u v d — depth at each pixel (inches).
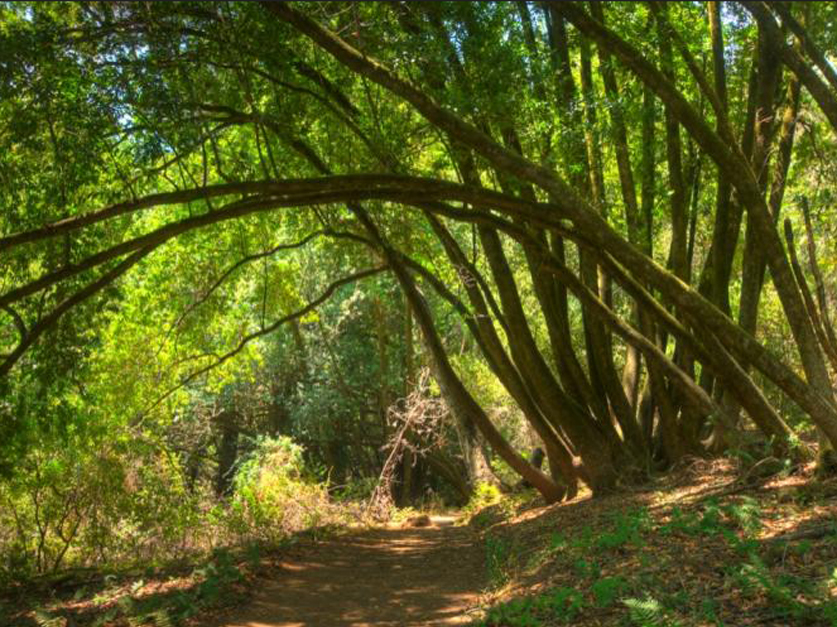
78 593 335.9
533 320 879.1
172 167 577.3
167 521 525.0
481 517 658.2
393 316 1179.9
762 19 374.3
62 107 347.6
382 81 340.2
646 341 442.9
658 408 520.4
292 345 1174.3
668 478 482.3
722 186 498.3
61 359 442.3
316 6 382.6
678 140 506.0
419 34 398.3
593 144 491.8
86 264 341.4
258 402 1213.7
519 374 575.8
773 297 745.6
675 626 198.1
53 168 391.5
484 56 403.9
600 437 514.3
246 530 542.3
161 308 676.7
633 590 236.4
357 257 730.2
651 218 551.2
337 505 729.6
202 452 1230.3
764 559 238.2
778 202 479.5
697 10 482.9
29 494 483.5
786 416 647.1
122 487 499.5
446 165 486.3
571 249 802.2
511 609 247.0
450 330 1083.9
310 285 1085.1
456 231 829.2
